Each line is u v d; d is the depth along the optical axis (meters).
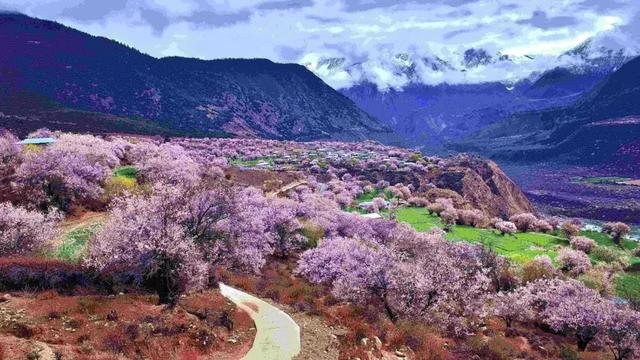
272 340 27.81
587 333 45.06
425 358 29.08
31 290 29.11
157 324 25.73
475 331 40.50
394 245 64.75
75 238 43.84
